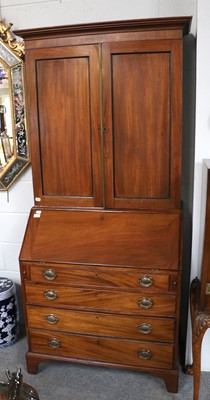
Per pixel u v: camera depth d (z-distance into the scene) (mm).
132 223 1718
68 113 1721
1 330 2129
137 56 1590
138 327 1706
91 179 1770
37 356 1881
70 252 1701
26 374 1917
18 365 1992
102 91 1650
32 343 1881
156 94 1616
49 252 1725
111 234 1709
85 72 1656
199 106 1638
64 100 1710
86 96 1681
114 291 1672
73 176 1790
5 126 2121
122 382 1852
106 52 1606
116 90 1642
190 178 1980
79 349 1820
